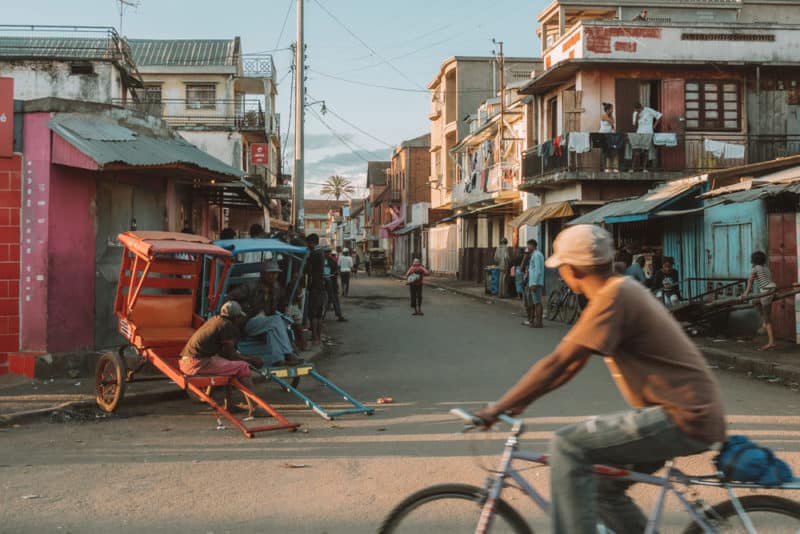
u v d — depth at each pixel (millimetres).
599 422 3150
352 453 6555
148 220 12641
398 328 17375
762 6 29203
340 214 120250
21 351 10203
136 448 6762
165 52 39719
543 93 27141
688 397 3010
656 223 19422
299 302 13117
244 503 5152
